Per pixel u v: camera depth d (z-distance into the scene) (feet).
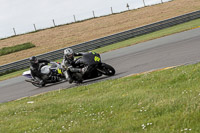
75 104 52.31
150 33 186.60
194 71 52.60
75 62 75.72
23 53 246.06
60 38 283.79
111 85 62.59
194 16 205.26
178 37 126.00
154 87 50.67
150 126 33.04
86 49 174.19
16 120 51.06
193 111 33.37
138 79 60.29
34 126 44.42
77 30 305.73
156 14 301.63
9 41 319.06
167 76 55.16
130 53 116.26
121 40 183.93
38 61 94.27
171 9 313.53
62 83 88.89
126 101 45.70
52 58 169.99
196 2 326.24
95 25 311.88
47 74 92.17
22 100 73.72
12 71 167.53
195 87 43.62
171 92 44.34
